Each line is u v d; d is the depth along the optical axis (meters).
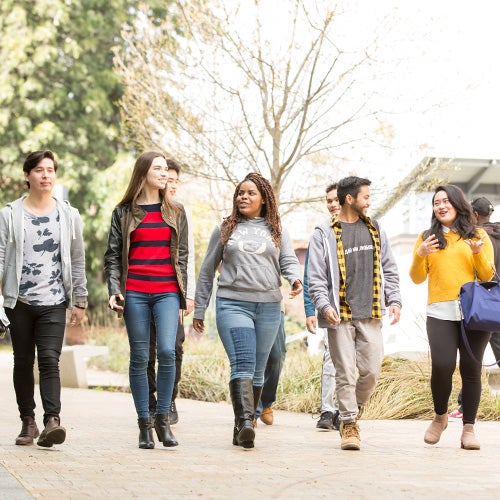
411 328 19.12
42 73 35.78
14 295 8.34
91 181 35.53
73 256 8.67
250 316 8.93
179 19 21.02
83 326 31.78
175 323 8.57
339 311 8.95
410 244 23.28
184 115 20.91
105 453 8.16
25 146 35.03
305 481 6.87
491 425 11.94
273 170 21.55
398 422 12.14
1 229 8.41
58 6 34.91
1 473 6.82
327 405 10.91
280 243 8.99
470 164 22.17
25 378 8.57
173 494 6.24
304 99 21.20
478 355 9.10
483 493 6.51
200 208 24.69
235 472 7.25
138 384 8.60
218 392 15.41
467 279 9.02
